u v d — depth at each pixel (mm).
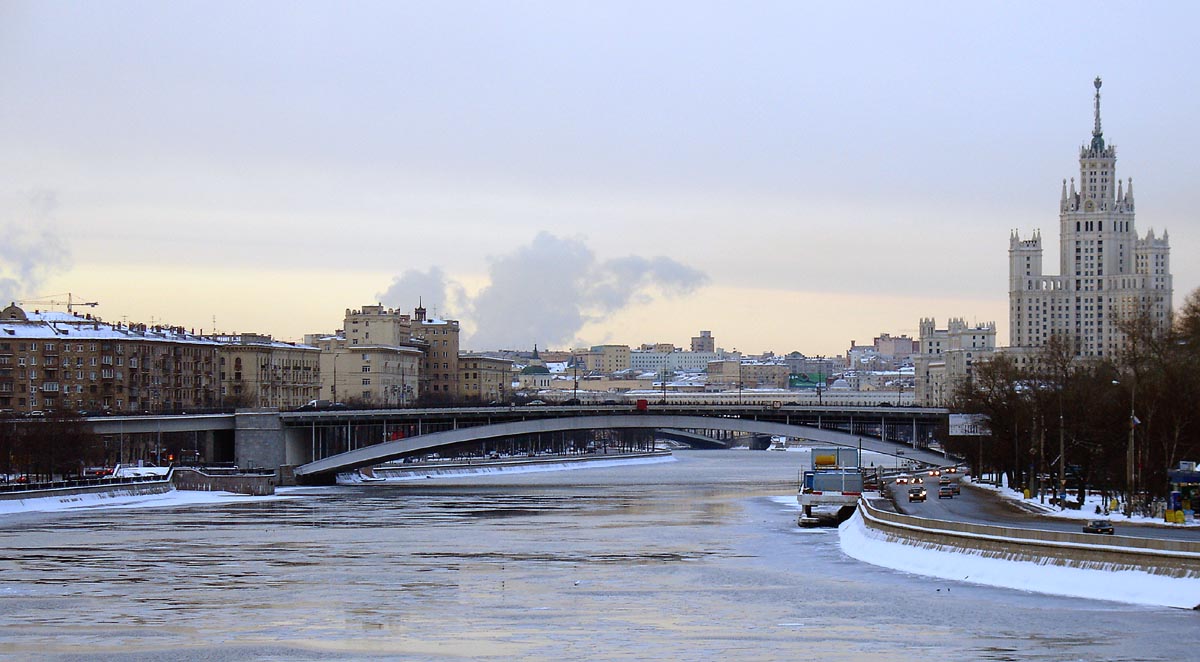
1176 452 181625
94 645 103812
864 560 152125
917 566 142125
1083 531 138500
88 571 145875
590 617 114438
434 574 142750
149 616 116188
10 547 170375
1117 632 104688
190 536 184750
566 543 174375
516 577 140000
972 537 137625
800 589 129250
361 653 100062
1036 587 125250
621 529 194625
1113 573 121000
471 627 109938
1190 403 179500
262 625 111625
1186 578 115375
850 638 104125
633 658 97250
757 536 182625
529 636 105875
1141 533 141625
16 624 112562
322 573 143750
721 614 115500
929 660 96250
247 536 184500
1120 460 189375
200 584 135500
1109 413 198000
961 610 115375
